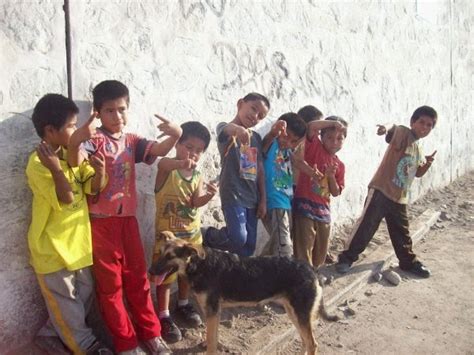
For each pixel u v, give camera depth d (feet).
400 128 12.63
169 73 9.93
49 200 7.46
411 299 11.84
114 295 8.08
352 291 11.89
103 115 8.00
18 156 7.77
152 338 8.44
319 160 10.95
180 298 9.68
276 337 9.54
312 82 13.74
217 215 11.24
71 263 7.61
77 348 7.95
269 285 8.63
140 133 9.50
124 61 9.13
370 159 16.35
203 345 9.06
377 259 13.25
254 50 11.86
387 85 16.98
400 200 12.66
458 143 22.36
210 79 10.82
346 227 15.30
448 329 10.61
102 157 7.82
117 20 8.96
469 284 12.71
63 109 7.35
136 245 8.45
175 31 9.99
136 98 9.36
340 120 11.21
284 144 10.14
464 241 15.57
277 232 10.10
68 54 8.26
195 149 8.93
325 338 10.06
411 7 18.02
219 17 10.93
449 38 20.95
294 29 13.03
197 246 8.11
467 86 22.89
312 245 10.94
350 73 15.15
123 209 8.22
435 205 18.67
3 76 7.55
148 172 9.68
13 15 7.60
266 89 12.28
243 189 9.61
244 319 10.13
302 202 10.84
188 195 8.99
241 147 9.55
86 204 7.94
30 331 8.17
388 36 16.85
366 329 10.46
